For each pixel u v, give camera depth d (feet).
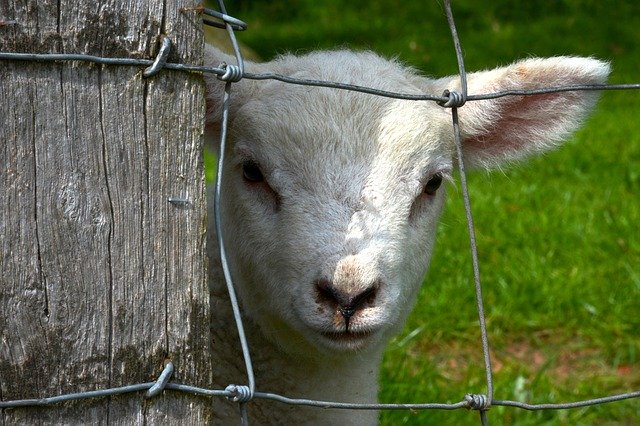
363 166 13.83
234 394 9.46
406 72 16.21
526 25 78.23
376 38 75.82
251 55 39.04
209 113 14.82
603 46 71.15
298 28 80.38
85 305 8.91
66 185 8.72
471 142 16.83
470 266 30.55
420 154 14.38
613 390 24.57
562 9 81.56
